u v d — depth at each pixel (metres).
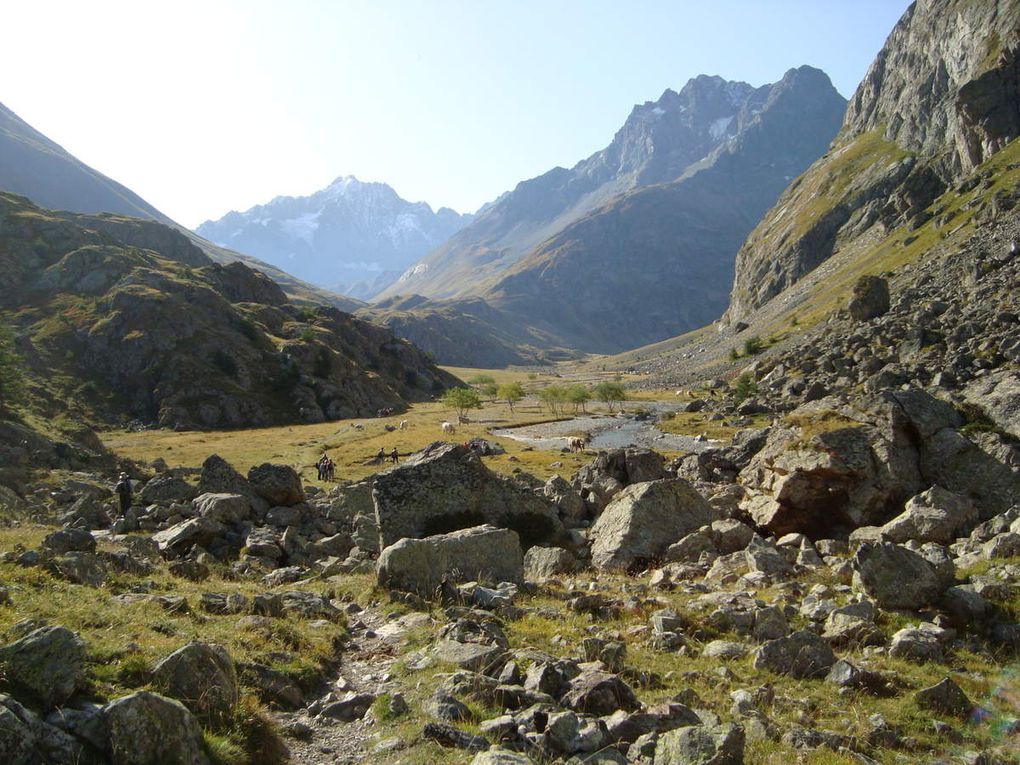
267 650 11.99
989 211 154.75
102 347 170.62
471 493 23.73
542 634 14.16
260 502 32.97
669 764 8.28
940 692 10.92
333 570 22.39
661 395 194.50
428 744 8.92
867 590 15.36
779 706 10.77
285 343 189.50
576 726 9.20
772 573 17.95
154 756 7.40
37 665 7.95
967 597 14.44
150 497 34.97
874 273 195.62
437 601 16.52
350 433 131.38
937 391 27.38
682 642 13.55
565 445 109.25
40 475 52.16
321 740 9.63
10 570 14.42
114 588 15.70
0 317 174.75
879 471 22.64
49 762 6.98
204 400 159.75
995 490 21.38
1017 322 79.88
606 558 21.39
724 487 28.12
